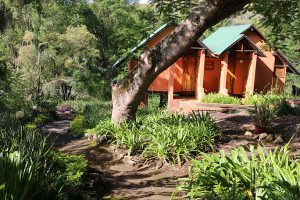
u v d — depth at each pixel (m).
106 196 6.50
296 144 8.75
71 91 31.75
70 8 31.30
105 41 34.81
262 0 10.37
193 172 6.05
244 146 8.78
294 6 10.45
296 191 4.10
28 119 16.02
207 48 20.06
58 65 29.92
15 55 30.02
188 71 22.19
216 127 9.82
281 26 11.23
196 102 17.88
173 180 7.21
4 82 17.80
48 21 29.59
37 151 5.99
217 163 5.49
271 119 10.06
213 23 9.44
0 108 15.25
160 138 8.46
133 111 10.69
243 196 4.55
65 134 12.87
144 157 8.56
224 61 20.77
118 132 9.81
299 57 30.45
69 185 5.84
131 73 10.50
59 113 22.39
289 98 18.81
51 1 28.72
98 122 12.59
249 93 19.92
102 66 35.16
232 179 4.96
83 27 30.38
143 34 9.98
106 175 7.78
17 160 4.47
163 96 23.16
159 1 10.44
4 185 3.96
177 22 10.80
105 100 32.00
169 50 9.85
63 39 29.47
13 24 29.66
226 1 8.83
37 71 27.00
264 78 23.56
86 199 5.91
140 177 7.59
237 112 14.78
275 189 4.11
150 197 6.37
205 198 4.69
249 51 20.95
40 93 25.73
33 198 4.69
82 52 30.52
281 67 23.88
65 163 6.75
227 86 23.16
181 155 8.09
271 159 5.12
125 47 10.19
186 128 8.73
